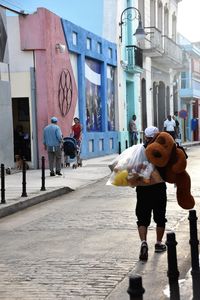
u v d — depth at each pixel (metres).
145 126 32.66
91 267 6.71
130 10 29.39
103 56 25.52
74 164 19.28
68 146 17.62
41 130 19.34
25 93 19.41
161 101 37.97
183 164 6.97
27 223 9.91
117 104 27.70
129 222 9.40
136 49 29.20
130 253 7.32
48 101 19.33
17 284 6.18
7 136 17.67
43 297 5.70
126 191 13.44
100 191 13.73
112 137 26.80
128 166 7.05
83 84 22.91
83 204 11.76
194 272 4.98
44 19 19.11
